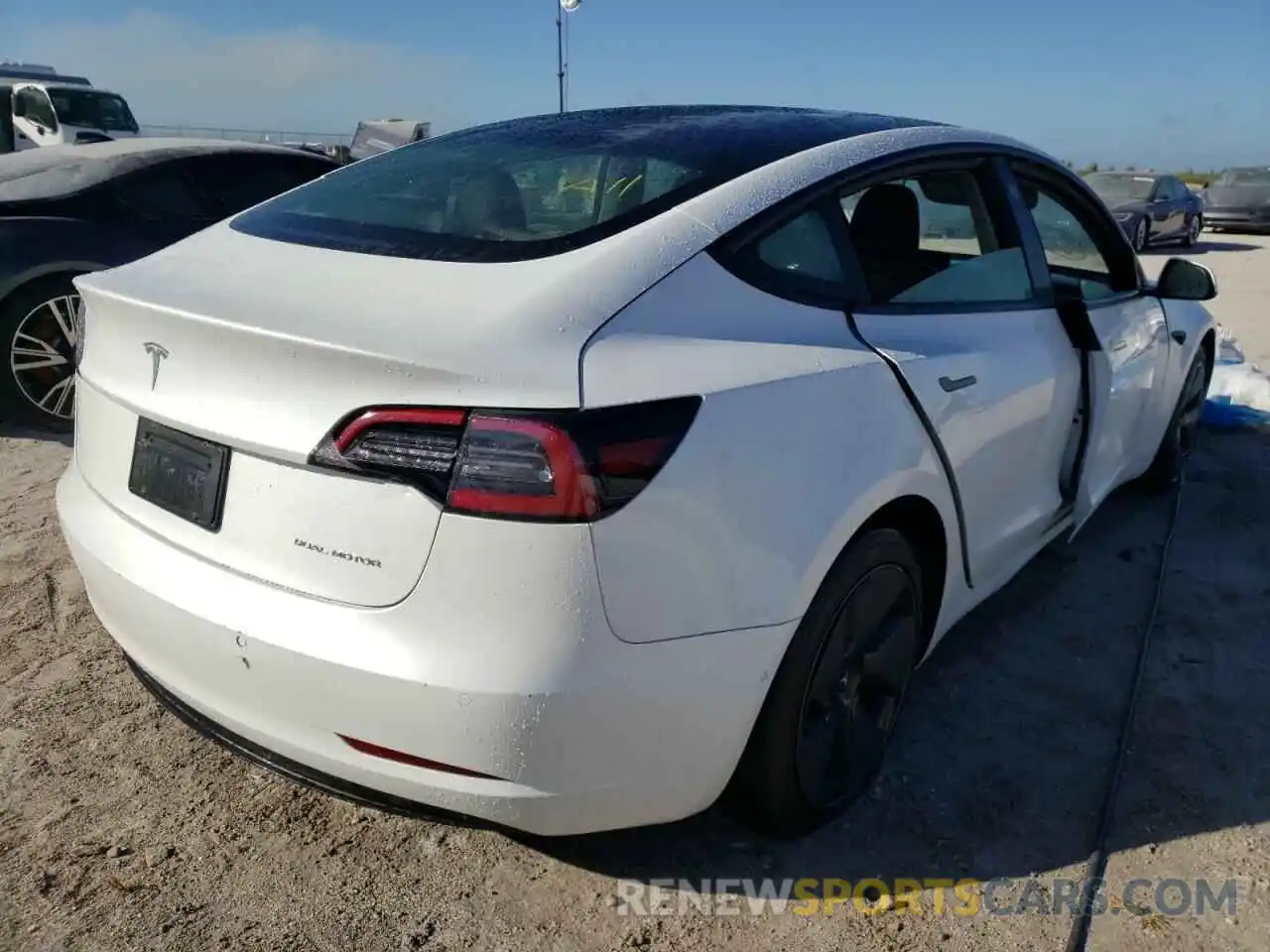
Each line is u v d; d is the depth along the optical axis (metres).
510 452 1.74
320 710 1.88
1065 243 3.53
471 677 1.76
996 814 2.55
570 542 1.75
